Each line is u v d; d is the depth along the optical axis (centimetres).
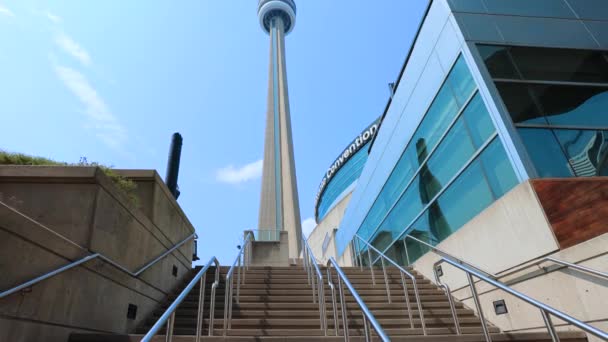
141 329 549
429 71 870
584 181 501
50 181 453
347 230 1936
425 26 891
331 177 4938
